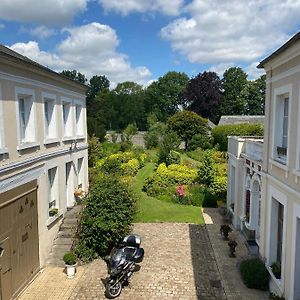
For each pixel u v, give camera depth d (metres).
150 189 21.89
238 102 70.81
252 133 34.47
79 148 16.92
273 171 10.12
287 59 8.70
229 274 11.21
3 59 9.17
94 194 13.07
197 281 10.77
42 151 12.31
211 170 22.06
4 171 9.34
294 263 8.16
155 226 16.31
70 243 13.04
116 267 10.14
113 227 12.31
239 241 14.26
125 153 35.00
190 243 14.12
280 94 9.58
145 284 10.54
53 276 11.25
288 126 8.75
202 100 67.75
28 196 11.03
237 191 15.69
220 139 38.25
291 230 8.41
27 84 11.04
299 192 7.84
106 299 9.70
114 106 82.00
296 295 8.20
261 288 10.14
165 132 44.25
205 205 20.12
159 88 87.75
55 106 13.77
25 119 11.59
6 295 9.39
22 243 10.52
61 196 14.27
